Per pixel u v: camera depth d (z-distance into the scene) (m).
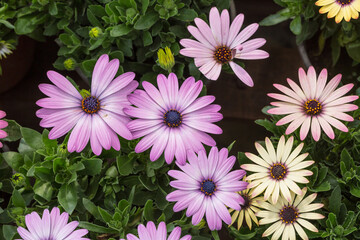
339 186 0.58
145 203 0.61
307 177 0.59
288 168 0.57
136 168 0.60
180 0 0.63
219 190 0.55
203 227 0.60
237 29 0.59
